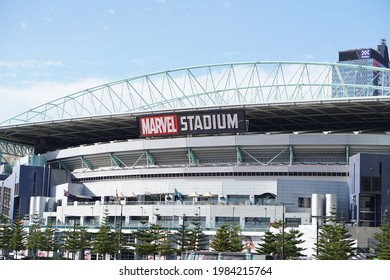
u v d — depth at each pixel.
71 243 101.69
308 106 130.50
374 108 130.75
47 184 156.38
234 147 134.50
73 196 140.50
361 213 111.06
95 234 110.00
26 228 128.50
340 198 118.31
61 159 162.75
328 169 126.25
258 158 134.75
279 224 92.44
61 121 157.00
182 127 138.50
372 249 91.56
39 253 118.94
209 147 136.12
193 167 135.88
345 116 139.62
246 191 123.19
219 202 118.62
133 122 155.62
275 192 120.50
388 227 85.31
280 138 131.00
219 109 134.00
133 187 138.25
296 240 91.06
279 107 132.12
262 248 84.94
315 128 153.50
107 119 152.38
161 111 141.50
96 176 150.88
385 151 126.62
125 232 109.81
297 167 128.12
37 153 184.00
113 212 121.19
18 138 180.88
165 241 94.94
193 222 100.00
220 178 133.50
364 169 111.69
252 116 142.38
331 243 80.25
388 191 110.56
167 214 115.12
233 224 99.06
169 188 131.38
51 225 117.31
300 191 118.50
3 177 176.50
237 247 87.81
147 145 142.75
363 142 126.62
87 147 154.25
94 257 106.88
